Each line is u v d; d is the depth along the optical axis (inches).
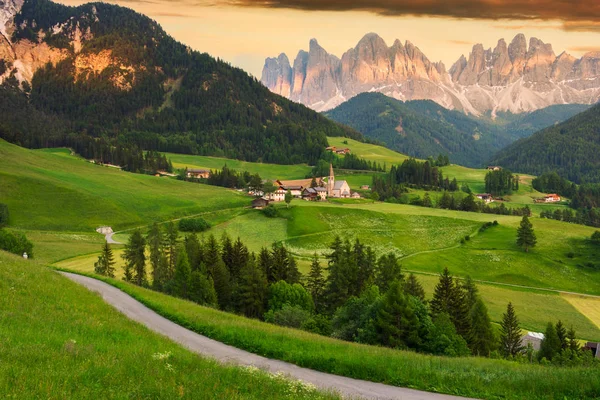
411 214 7377.0
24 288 1416.1
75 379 722.8
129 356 893.2
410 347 2127.2
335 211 7249.0
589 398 908.6
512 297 4488.2
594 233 6323.8
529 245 5930.1
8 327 1008.2
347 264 3531.0
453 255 5693.9
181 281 3149.6
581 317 4074.8
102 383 734.5
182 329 1443.2
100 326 1184.8
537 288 4877.0
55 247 4574.3
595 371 1034.7
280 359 1167.6
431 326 2212.1
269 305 3120.1
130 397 701.3
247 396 759.7
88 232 5816.9
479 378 1012.5
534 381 983.0
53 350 858.1
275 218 6963.6
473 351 2827.3
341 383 996.6
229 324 1454.2
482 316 2979.8
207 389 762.2
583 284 5118.1
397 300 2154.3
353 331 2389.3
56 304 1337.4
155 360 885.2
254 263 3277.6
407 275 4820.4
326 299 3548.2
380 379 1031.6
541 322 3843.5
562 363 2460.6
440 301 3031.5
